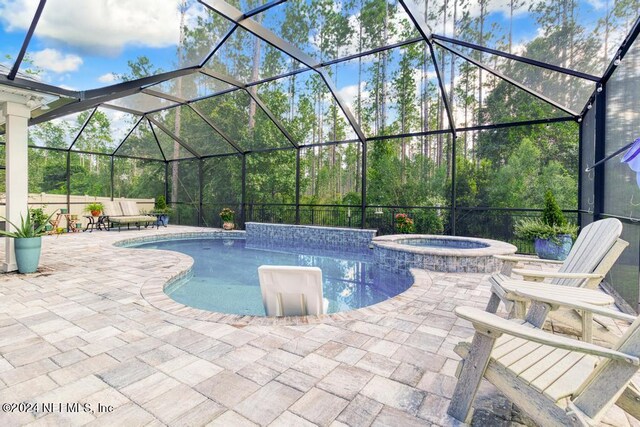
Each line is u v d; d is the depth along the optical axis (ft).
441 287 13.85
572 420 3.90
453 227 24.85
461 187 37.27
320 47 22.09
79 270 16.53
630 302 11.65
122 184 43.55
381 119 33.83
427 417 5.48
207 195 46.01
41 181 41.11
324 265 22.39
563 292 6.94
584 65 15.52
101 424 5.27
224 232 35.35
